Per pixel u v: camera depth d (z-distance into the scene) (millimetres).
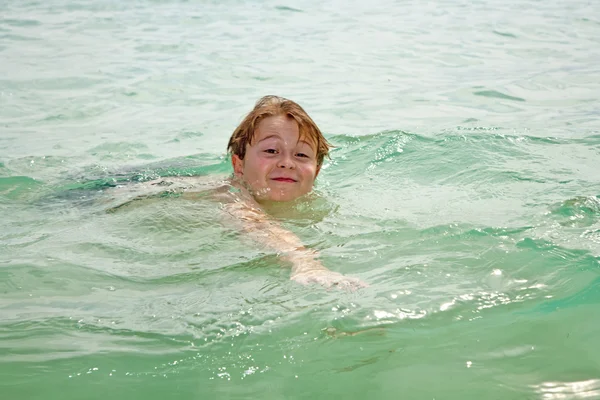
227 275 3053
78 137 5770
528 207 3801
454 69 8070
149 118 6336
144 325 2666
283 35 9820
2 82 7402
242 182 4188
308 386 2332
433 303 2783
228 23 10641
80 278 3049
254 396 2283
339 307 2744
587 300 2814
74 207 4020
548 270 3062
